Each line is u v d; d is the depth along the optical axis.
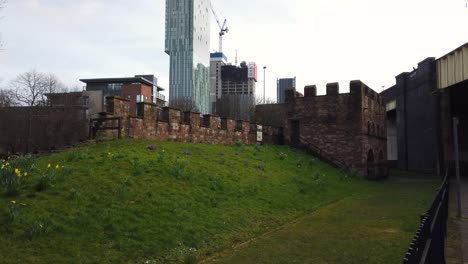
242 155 22.89
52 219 8.67
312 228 12.34
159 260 8.41
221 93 144.62
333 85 34.22
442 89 35.50
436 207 7.80
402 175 39.38
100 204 10.03
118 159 13.93
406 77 45.91
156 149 17.25
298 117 35.53
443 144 35.59
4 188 9.55
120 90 99.94
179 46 153.12
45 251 7.57
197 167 16.20
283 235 11.34
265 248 9.89
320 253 9.44
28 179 10.44
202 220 11.12
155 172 13.58
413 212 15.26
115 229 9.05
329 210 15.97
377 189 25.11
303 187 19.61
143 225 9.64
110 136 18.12
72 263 7.39
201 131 24.48
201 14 163.38
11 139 44.62
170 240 9.35
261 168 20.56
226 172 17.11
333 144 33.81
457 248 9.96
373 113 36.91
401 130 47.50
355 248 9.89
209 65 153.75
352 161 32.91
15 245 7.50
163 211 10.80
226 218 11.91
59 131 47.78
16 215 8.28
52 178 10.48
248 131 30.09
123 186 11.34
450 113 35.34
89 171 11.85
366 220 13.68
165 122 21.52
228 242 10.30
